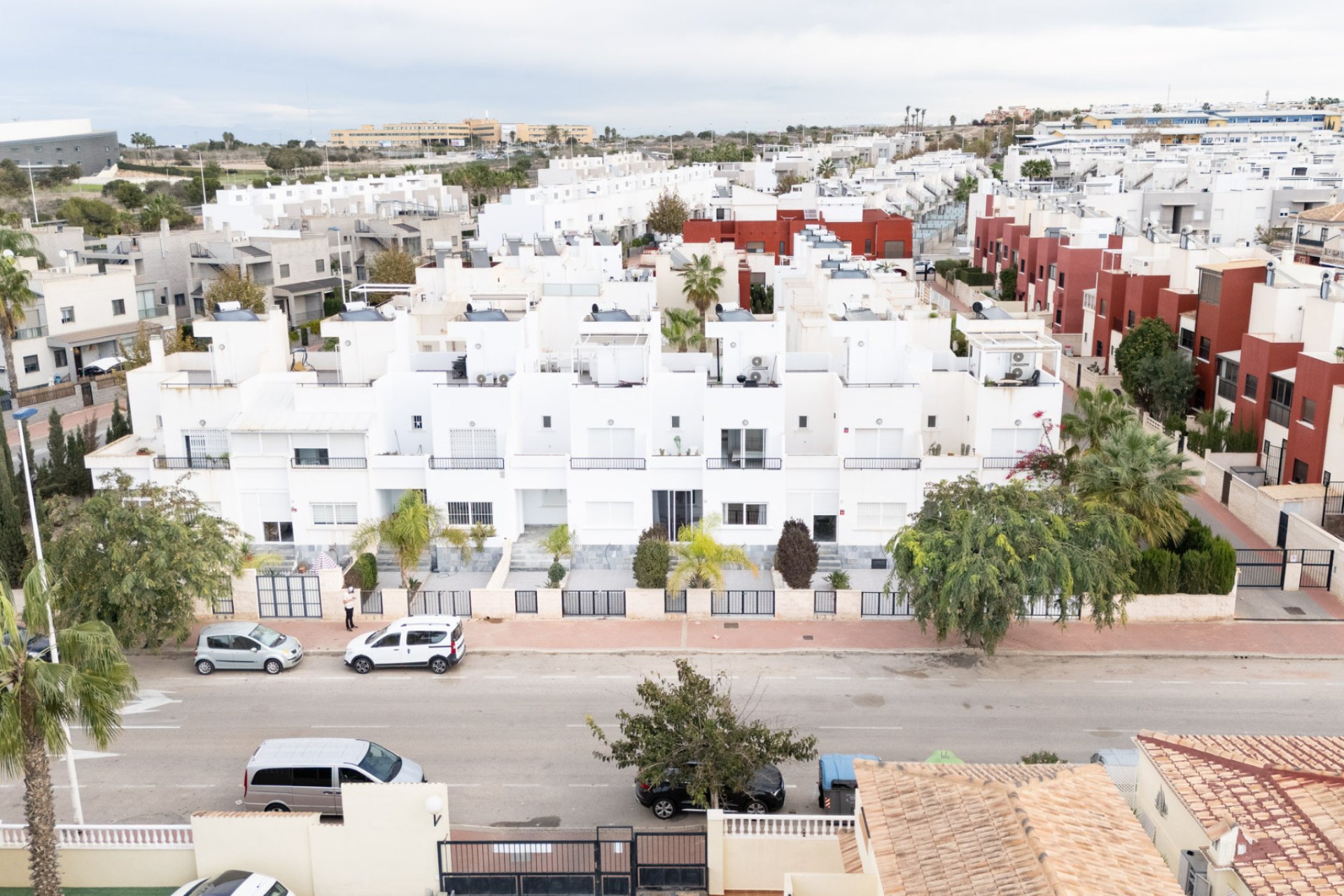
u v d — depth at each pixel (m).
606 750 31.47
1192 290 68.56
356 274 109.19
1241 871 18.53
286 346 53.91
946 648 38.19
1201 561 39.66
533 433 48.47
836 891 20.23
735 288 86.06
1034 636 39.06
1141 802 23.69
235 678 36.41
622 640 38.91
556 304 64.88
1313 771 20.69
